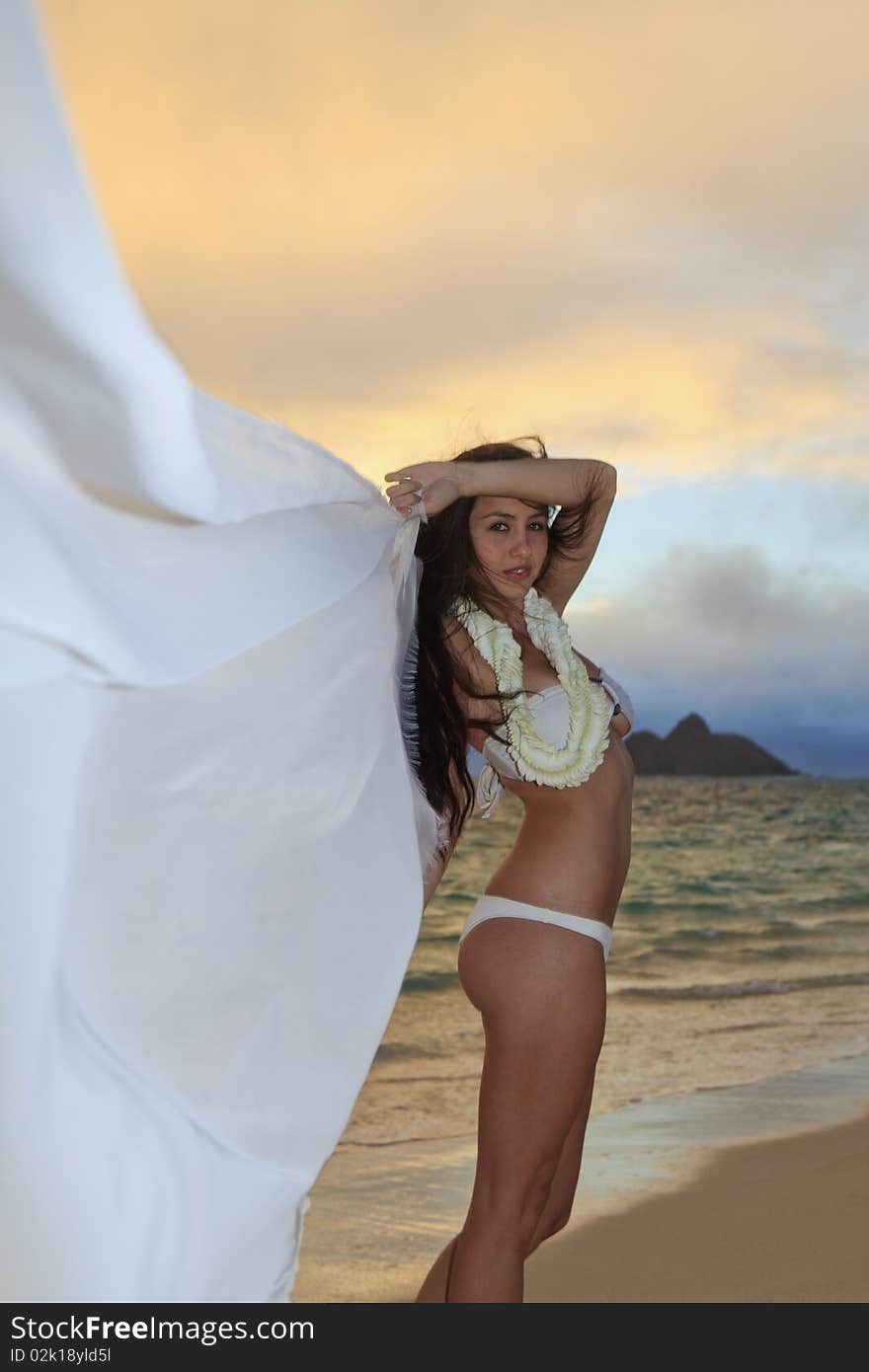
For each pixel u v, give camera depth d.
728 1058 5.20
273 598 1.61
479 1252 2.19
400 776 1.81
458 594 2.45
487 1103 2.25
